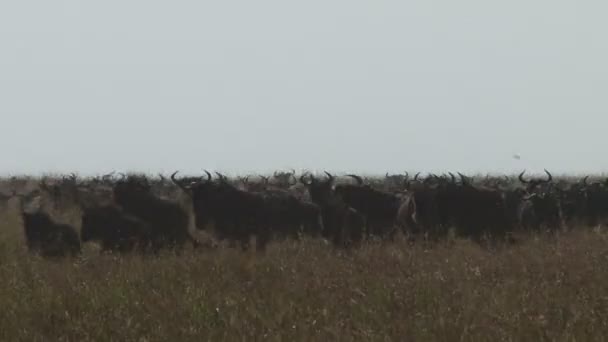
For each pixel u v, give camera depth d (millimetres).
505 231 78125
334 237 75625
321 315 41250
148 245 70375
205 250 69375
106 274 55031
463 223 78875
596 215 99312
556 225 86188
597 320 39094
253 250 69938
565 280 51344
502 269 56750
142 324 40219
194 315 41500
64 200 115500
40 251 68000
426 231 79375
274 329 38844
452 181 80812
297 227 77875
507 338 36594
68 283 51094
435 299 44375
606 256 61906
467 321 39125
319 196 79375
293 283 51000
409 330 38375
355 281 51312
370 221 79750
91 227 70250
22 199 106188
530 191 94125
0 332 38938
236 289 49344
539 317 38750
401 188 112625
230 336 37781
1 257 65812
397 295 45938
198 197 76375
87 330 39250
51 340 38500
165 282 50938
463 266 57312
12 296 46469
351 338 37000
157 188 118125
